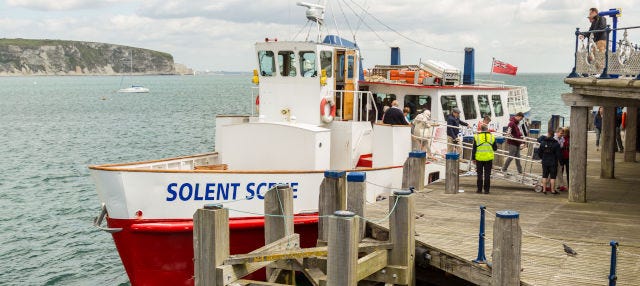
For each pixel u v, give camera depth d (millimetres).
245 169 15773
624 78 13828
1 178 33281
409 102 19312
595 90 14000
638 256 10695
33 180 32719
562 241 11688
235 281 10734
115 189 13367
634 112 22688
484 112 22375
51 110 91938
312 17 17297
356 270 9773
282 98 16766
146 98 130375
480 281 10148
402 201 11016
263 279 14125
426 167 17594
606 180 18703
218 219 9953
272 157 15508
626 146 23016
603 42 14516
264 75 16969
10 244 21203
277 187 11898
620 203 15117
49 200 27938
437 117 18969
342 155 16844
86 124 66188
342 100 17250
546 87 169875
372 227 12430
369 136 17406
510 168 20969
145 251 13562
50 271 18594
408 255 11047
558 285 9320
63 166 37344
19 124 67375
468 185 17453
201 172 13516
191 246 13570
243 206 13836
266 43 16547
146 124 65062
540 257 10688
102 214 14023
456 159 16078
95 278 18047
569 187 15203
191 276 13789
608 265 10258
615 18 14375
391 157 16219
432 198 15508
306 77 16359
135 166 14828
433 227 12633
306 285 14477
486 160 16047
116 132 57156
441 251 10891
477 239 11727
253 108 17562
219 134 17375
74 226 23500
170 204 13414
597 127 27594
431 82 19156
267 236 12008
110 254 20203
